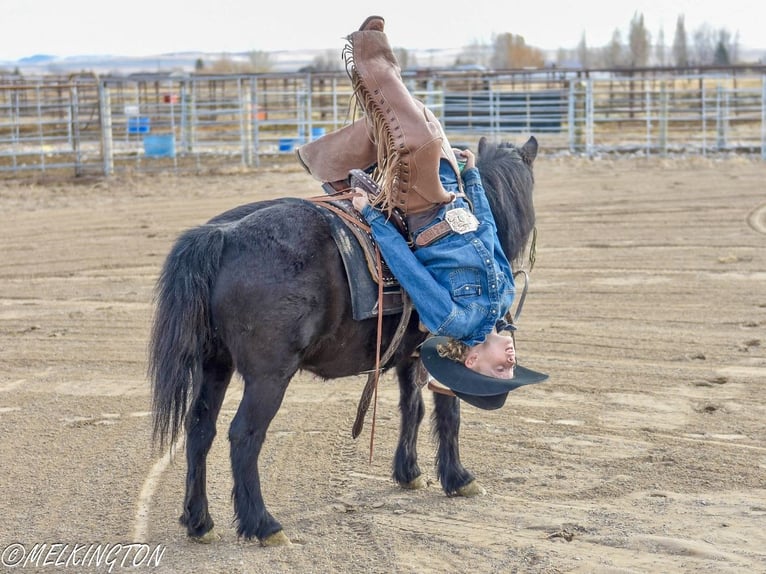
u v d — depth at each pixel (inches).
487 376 185.0
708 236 534.3
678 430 244.1
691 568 165.2
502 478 215.0
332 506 201.2
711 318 358.9
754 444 233.5
